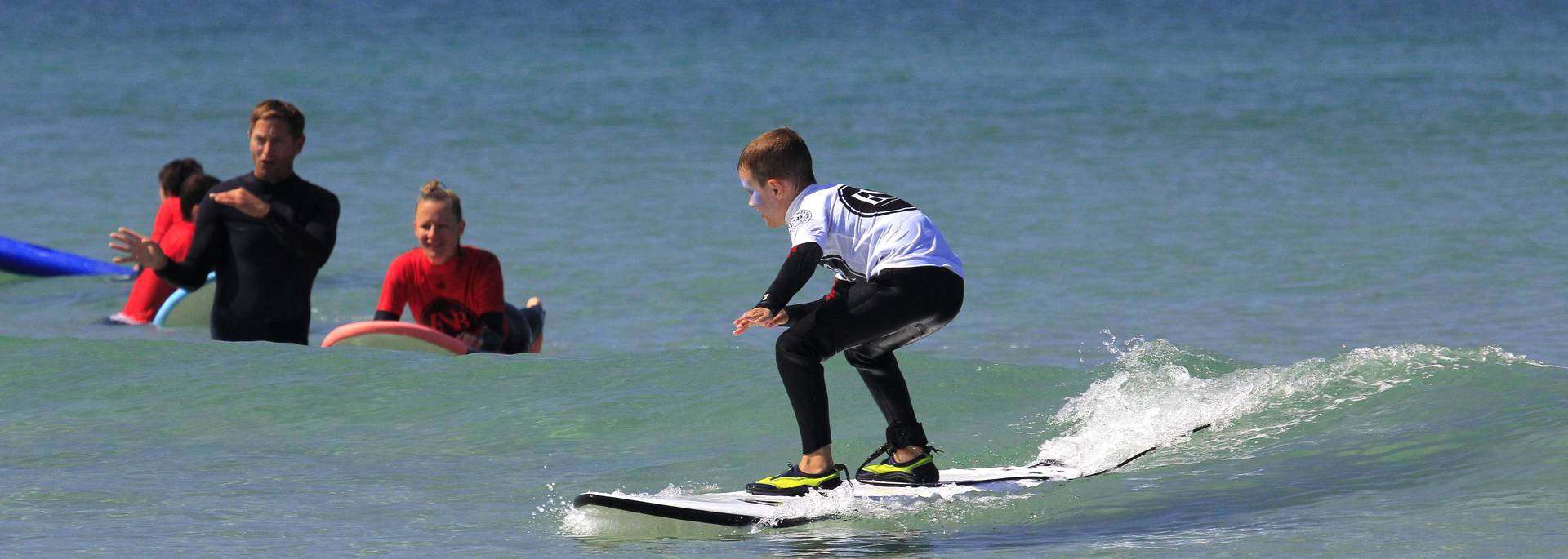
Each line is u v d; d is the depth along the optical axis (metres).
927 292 19.09
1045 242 51.16
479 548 18.31
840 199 19.45
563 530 19.14
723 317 40.84
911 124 94.44
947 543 18.00
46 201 63.72
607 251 50.69
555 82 131.12
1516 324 37.19
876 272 19.22
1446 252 47.66
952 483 20.47
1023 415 25.16
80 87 127.25
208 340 31.44
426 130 93.38
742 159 19.61
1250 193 62.31
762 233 53.69
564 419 25.41
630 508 18.45
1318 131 87.31
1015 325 38.50
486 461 23.12
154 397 26.89
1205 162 73.75
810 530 18.83
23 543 18.52
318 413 26.05
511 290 44.75
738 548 18.05
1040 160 75.50
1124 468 21.53
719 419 25.16
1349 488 19.66
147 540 18.70
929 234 19.44
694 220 57.06
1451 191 61.66
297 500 20.84
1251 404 24.48
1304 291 42.44
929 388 26.86
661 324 40.09
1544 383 24.02
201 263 31.47
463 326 32.88
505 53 172.38
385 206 62.31
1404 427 22.38
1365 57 153.12
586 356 30.92
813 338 19.34
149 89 125.06
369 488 21.55
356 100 115.06
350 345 30.80
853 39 194.12
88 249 53.78
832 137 87.69
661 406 25.89
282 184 31.75
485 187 67.31
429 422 25.48
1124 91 117.62
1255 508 19.03
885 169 72.88
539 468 22.70
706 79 133.75
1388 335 36.34
